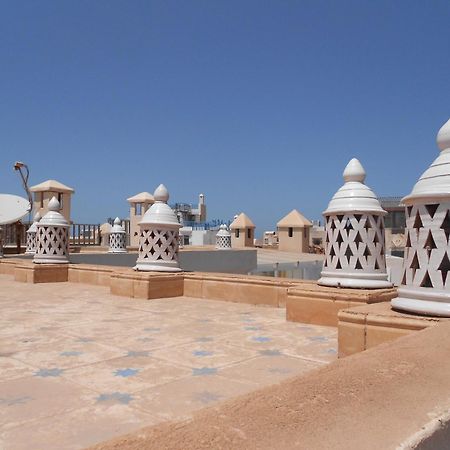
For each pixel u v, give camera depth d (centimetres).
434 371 257
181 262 2478
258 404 197
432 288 433
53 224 1334
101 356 491
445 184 430
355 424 187
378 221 689
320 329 643
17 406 342
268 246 4716
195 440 163
